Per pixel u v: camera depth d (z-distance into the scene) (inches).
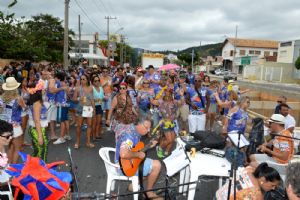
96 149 319.0
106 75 421.4
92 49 2987.2
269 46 3607.3
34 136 223.1
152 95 345.4
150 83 404.5
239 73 2994.6
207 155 196.2
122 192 211.8
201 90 403.9
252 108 608.7
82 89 312.5
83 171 255.3
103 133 389.4
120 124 189.5
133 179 187.3
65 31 862.5
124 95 295.1
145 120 189.6
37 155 224.4
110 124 304.2
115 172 193.6
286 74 2181.3
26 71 629.9
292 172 92.8
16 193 123.7
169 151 294.4
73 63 1678.2
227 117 260.4
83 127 402.6
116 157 192.4
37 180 126.0
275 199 137.1
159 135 293.4
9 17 1170.6
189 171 188.9
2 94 234.1
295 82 2150.6
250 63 2701.8
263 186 141.1
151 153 306.0
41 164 140.9
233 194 142.7
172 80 486.6
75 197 146.1
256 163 197.0
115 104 298.7
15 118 225.1
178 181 215.3
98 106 352.8
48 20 2135.8
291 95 942.4
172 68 668.7
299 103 597.9
